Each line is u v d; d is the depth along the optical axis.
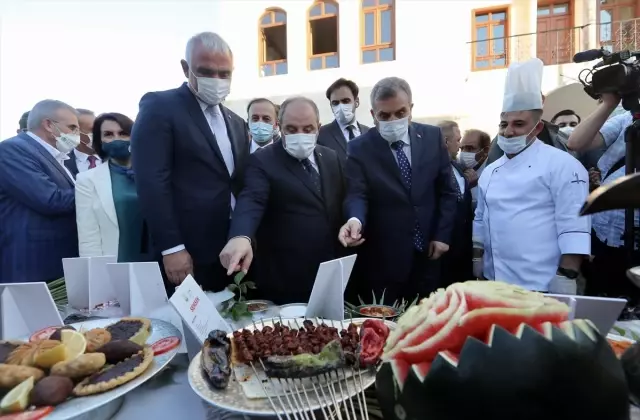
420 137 2.26
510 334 0.51
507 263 1.96
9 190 2.35
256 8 12.24
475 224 2.26
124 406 0.90
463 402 0.49
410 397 0.53
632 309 1.31
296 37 12.09
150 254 2.12
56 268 2.43
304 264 2.05
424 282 2.34
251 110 3.50
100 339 1.08
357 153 2.27
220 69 1.90
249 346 1.01
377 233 2.25
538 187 1.87
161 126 1.87
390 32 11.23
